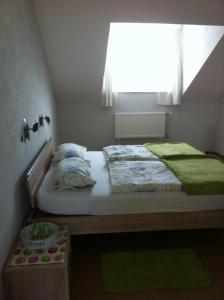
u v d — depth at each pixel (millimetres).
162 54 4633
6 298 1509
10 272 1458
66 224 1994
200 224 2236
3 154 1562
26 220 2035
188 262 2121
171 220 2205
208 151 5312
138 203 2152
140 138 5070
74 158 2631
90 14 2875
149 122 4898
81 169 2346
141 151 3338
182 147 3545
